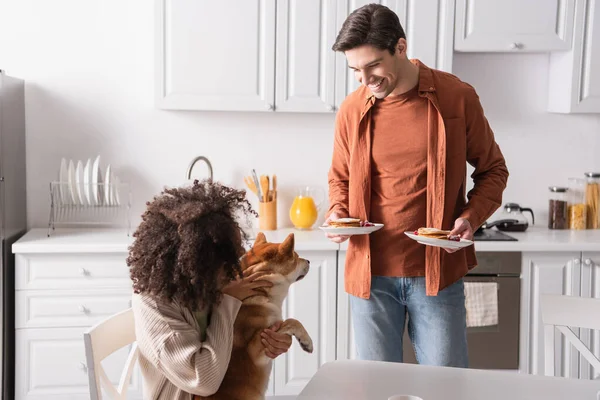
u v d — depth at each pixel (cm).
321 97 373
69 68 392
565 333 231
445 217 256
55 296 351
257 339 186
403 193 255
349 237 260
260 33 367
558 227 400
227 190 184
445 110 252
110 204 376
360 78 242
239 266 179
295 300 361
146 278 176
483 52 402
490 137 263
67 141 395
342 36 237
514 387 188
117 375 355
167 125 399
